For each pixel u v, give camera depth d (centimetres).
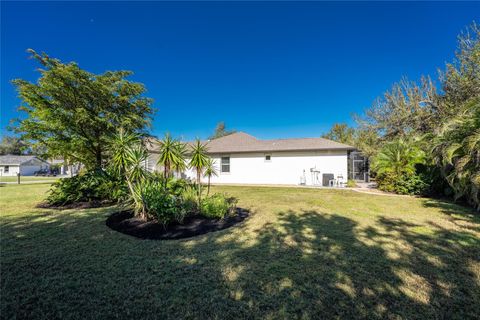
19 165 4225
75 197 745
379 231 459
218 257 338
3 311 216
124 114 1238
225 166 1720
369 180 1741
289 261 323
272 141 1795
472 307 221
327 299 235
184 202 564
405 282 266
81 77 1117
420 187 947
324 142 1623
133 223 512
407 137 1588
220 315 211
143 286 259
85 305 225
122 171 644
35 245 385
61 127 1076
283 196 958
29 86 1074
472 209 661
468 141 591
